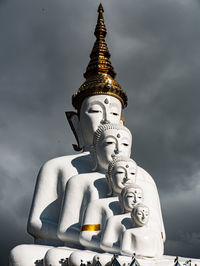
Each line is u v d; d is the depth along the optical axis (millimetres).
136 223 11133
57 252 10867
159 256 11117
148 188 13047
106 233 11305
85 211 12188
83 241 11711
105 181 12961
